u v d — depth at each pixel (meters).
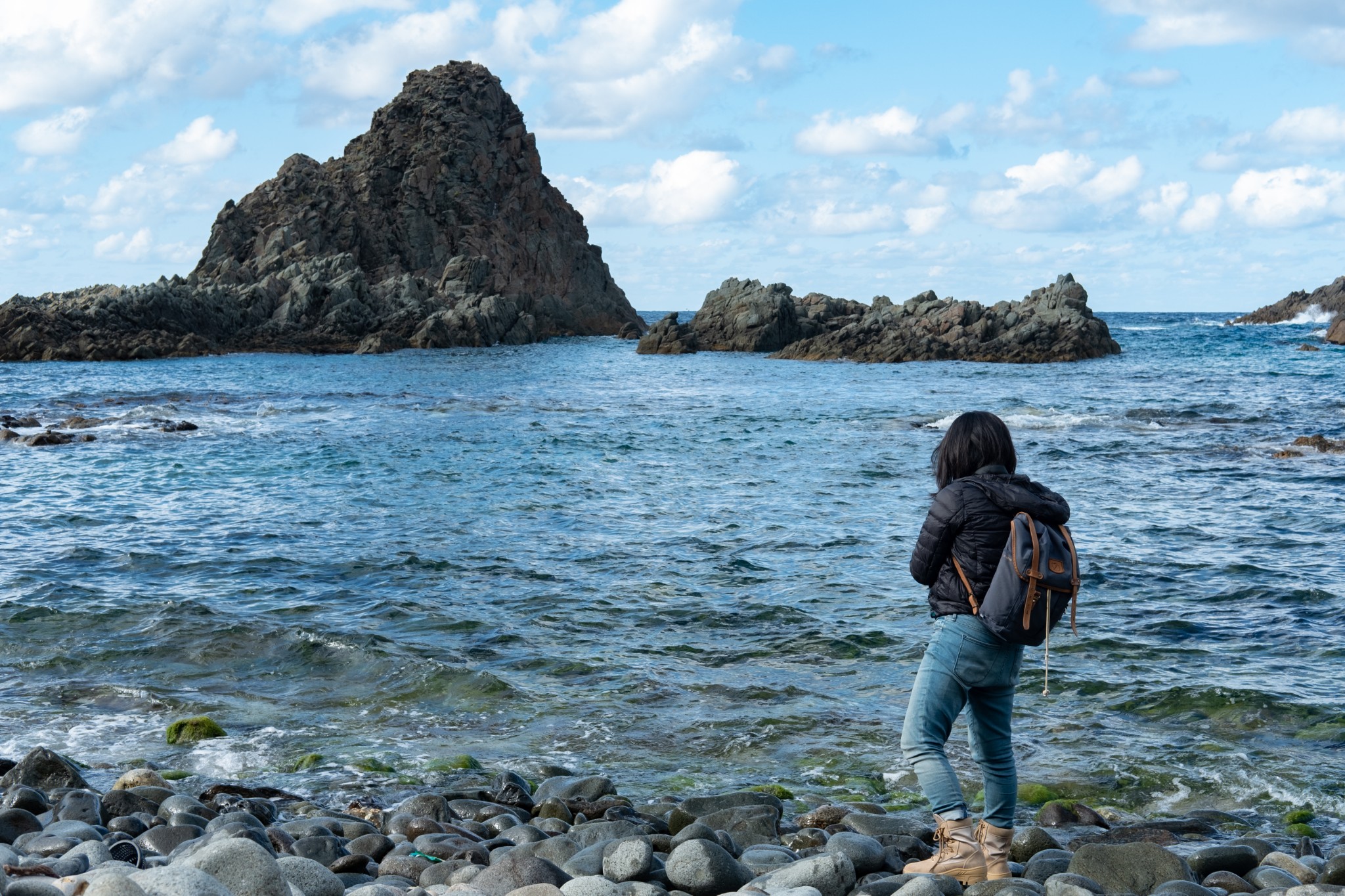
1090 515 16.70
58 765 6.67
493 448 26.19
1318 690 8.73
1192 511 17.02
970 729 4.67
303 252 93.25
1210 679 9.02
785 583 12.63
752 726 8.16
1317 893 4.32
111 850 4.75
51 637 10.40
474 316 88.56
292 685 9.24
